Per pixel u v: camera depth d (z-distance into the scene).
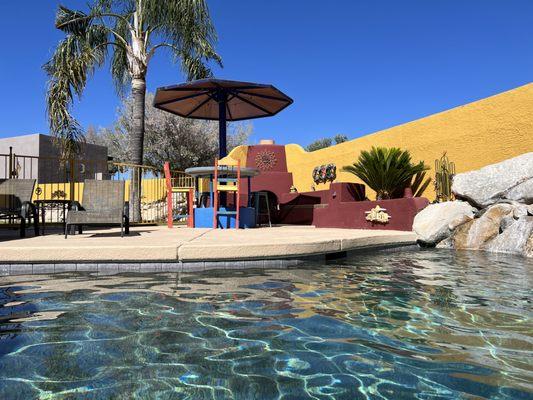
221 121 10.26
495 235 6.27
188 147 21.80
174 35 11.27
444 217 7.01
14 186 6.54
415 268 4.32
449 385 1.47
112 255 3.96
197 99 11.01
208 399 1.35
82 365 1.64
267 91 10.01
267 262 4.41
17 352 1.77
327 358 1.73
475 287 3.27
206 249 4.14
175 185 15.55
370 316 2.39
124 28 11.91
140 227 8.88
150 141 21.58
